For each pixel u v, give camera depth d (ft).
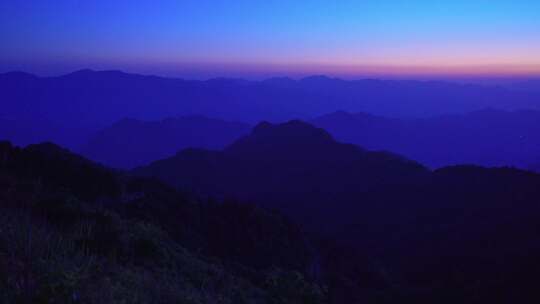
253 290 33.37
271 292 26.08
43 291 14.34
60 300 14.47
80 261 19.57
